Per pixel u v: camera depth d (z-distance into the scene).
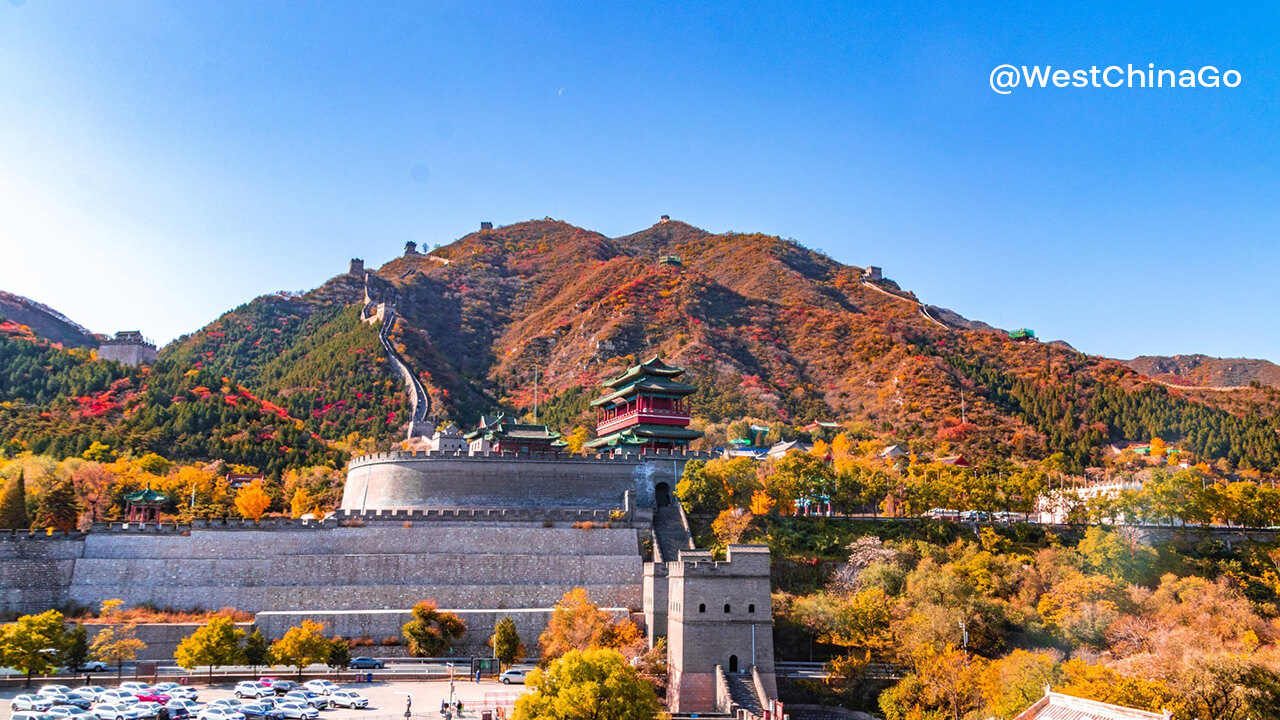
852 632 127.56
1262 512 162.25
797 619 132.00
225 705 98.19
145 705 98.56
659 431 193.00
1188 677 95.69
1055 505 181.38
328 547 144.75
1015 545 163.50
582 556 148.88
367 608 139.50
